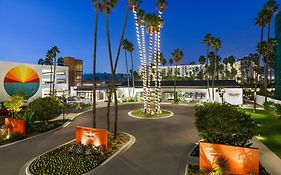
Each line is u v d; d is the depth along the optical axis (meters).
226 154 15.81
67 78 75.88
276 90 62.16
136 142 24.95
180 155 20.34
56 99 33.84
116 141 24.88
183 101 69.06
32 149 22.34
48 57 74.56
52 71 70.56
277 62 61.28
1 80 54.38
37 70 62.91
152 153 21.00
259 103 61.69
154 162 18.59
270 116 38.97
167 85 76.56
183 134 28.70
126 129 32.06
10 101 32.69
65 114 45.66
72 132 29.94
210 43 76.00
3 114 41.19
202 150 16.47
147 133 29.39
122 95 79.88
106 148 21.62
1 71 54.41
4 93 54.94
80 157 19.41
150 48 47.31
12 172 16.77
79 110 51.78
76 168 17.06
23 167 17.72
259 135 25.69
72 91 83.12
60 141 25.28
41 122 34.16
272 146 21.95
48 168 17.08
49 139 26.19
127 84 86.62
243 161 15.39
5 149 22.34
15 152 21.41
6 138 25.53
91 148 21.00
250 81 124.06
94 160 18.72
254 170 15.15
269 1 46.84
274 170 16.09
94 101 27.06
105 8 26.45
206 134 17.98
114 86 26.39
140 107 57.28
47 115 30.88
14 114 35.81
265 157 18.83
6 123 28.25
